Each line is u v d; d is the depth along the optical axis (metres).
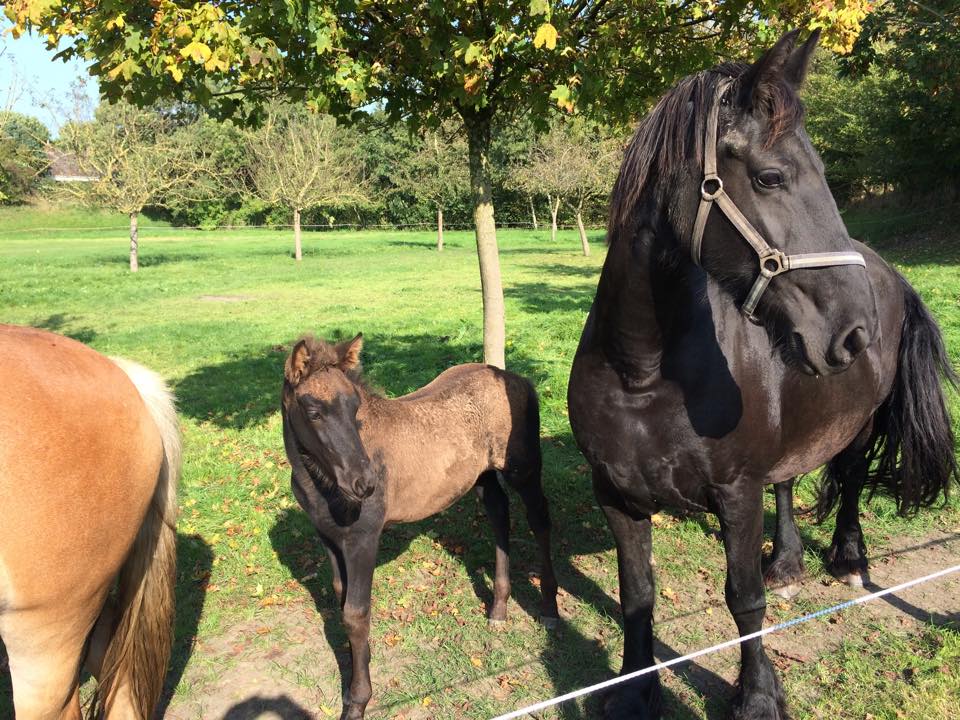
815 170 1.82
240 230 47.78
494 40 3.59
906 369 3.34
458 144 29.31
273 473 5.52
